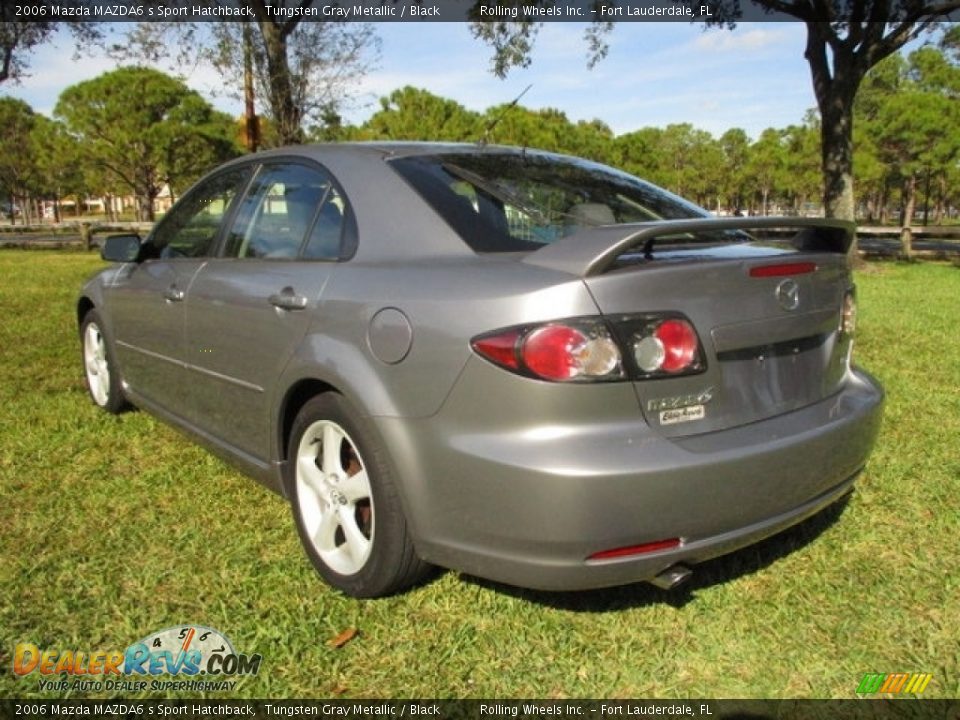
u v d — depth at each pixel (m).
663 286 2.14
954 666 2.30
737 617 2.53
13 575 2.73
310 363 2.58
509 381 2.07
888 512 3.24
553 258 2.18
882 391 2.80
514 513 2.08
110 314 4.23
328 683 2.23
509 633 2.44
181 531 3.08
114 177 37.25
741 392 2.29
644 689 2.21
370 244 2.63
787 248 2.67
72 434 4.16
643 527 2.06
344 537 2.68
